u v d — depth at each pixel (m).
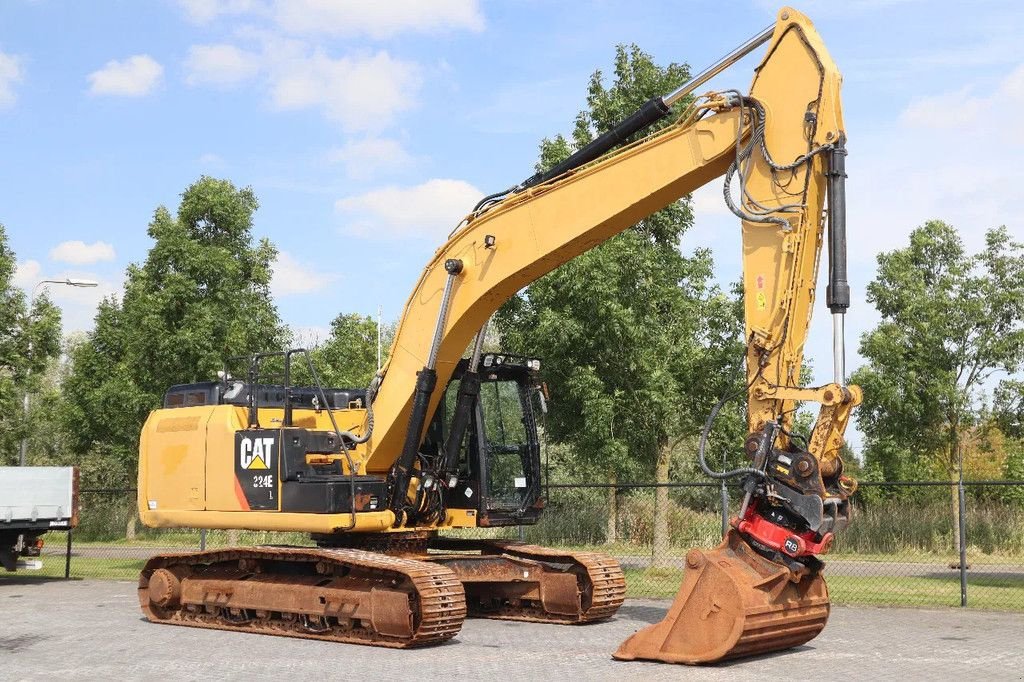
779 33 9.96
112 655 10.57
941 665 9.41
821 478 9.17
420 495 12.65
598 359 17.84
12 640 11.70
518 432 13.45
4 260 25.66
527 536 20.97
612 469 18.14
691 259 19.23
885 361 23.61
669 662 9.45
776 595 9.27
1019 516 22.08
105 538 31.17
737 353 18.33
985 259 23.97
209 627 12.71
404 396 12.25
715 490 26.58
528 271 11.52
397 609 10.73
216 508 12.91
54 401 30.67
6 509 18.30
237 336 21.77
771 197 9.88
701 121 10.37
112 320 30.73
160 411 13.98
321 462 12.48
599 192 10.94
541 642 11.09
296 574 12.49
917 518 22.22
